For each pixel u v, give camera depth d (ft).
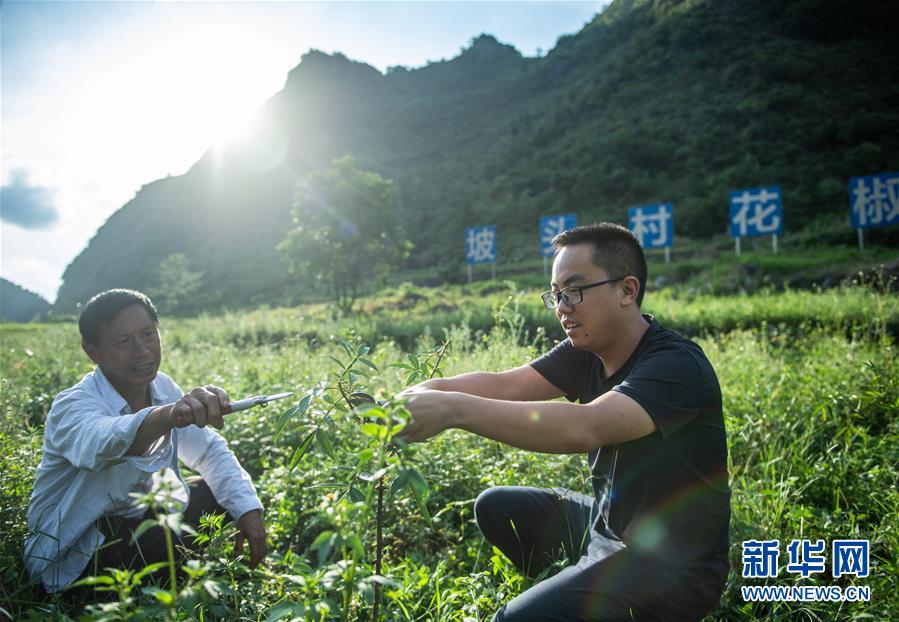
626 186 163.73
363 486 5.98
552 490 8.13
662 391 5.98
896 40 188.55
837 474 10.54
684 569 6.16
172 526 4.10
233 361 20.21
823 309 28.55
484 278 98.43
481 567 8.76
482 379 7.60
